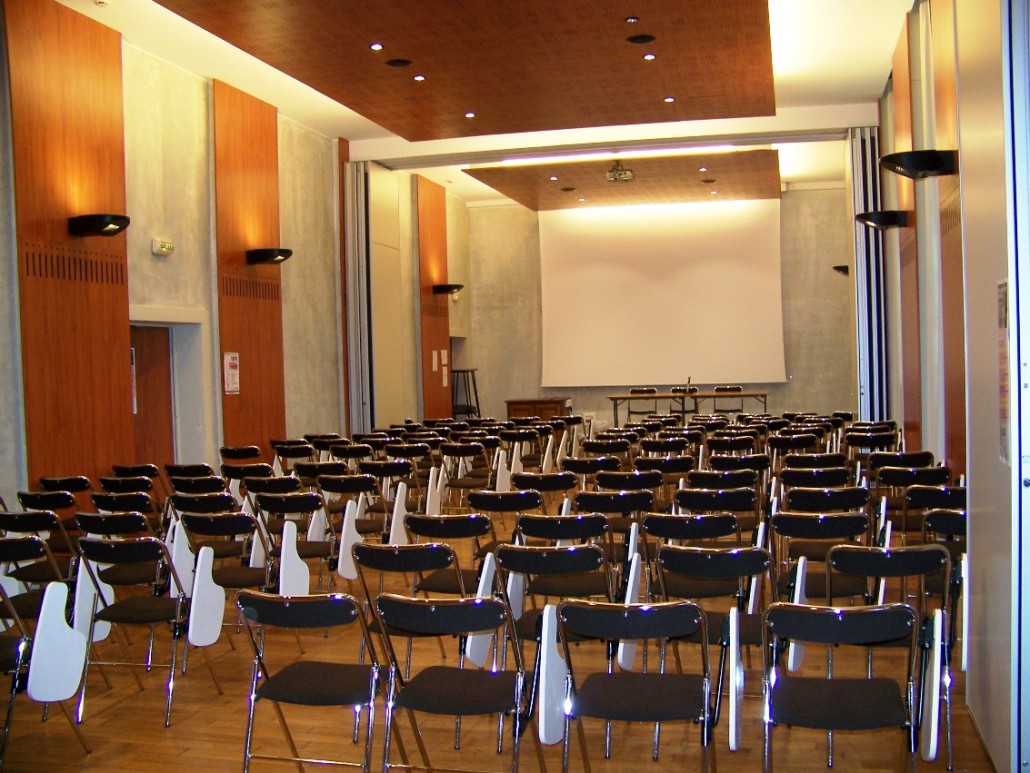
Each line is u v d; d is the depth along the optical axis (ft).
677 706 10.91
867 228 44.16
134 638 19.77
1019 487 11.21
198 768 13.20
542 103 36.94
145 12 30.45
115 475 29.04
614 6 26.84
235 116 38.78
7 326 26.68
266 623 11.74
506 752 13.55
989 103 12.30
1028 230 11.18
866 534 20.80
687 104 37.58
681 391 57.31
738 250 61.82
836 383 63.67
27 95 27.30
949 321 26.53
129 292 32.48
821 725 10.30
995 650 12.30
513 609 15.66
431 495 25.41
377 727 14.57
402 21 27.73
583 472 26.53
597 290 63.98
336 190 47.98
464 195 65.77
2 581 19.65
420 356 57.16
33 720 15.11
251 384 39.47
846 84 41.45
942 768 12.52
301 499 19.30
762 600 16.31
